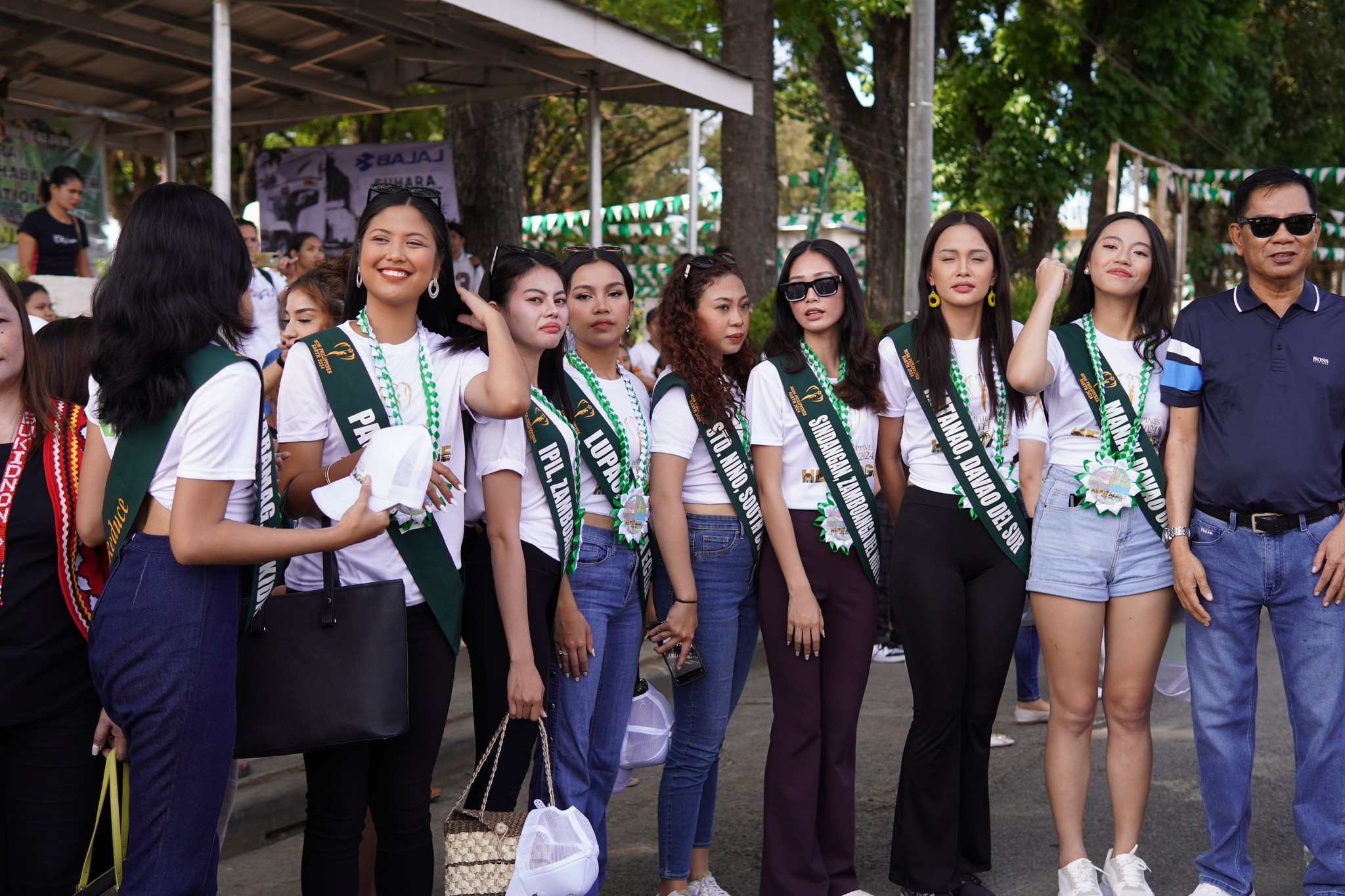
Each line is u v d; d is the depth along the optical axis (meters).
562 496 2.85
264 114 8.83
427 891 2.60
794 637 3.09
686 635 3.11
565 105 18.92
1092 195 16.58
